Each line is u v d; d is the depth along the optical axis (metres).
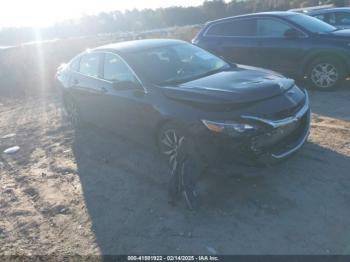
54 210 4.29
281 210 3.77
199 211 3.90
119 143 6.02
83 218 4.06
